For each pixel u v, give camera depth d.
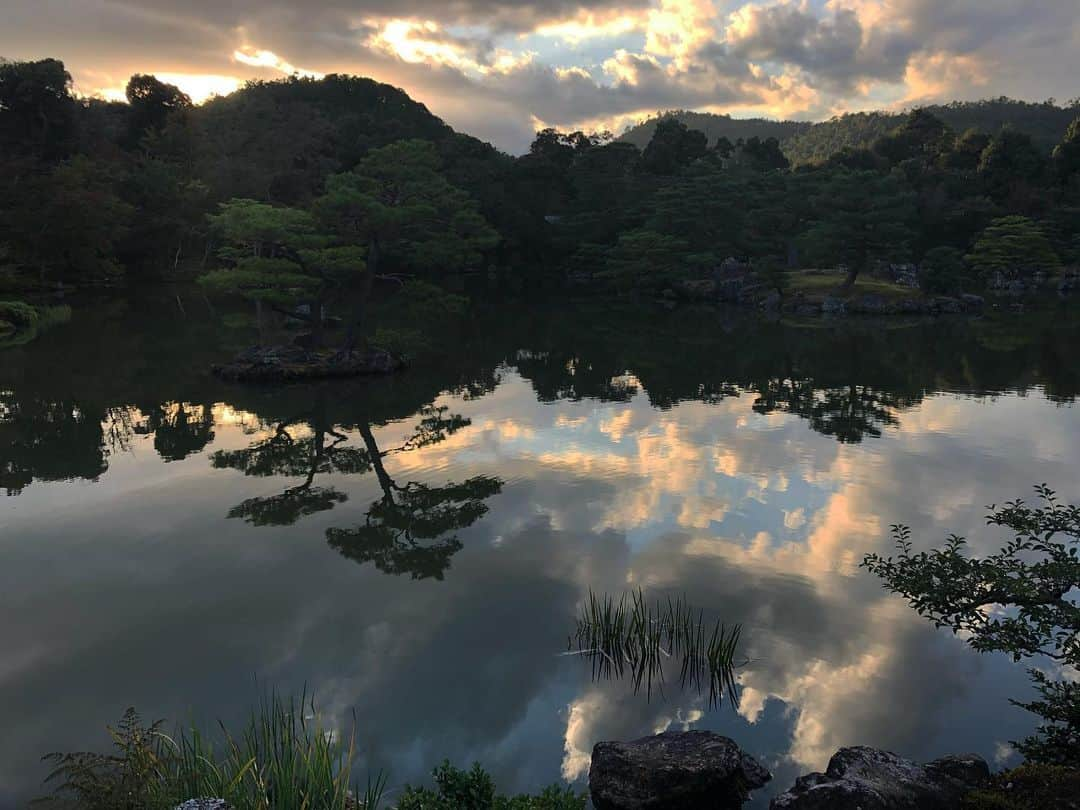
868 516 19.16
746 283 86.06
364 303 40.91
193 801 6.54
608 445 26.64
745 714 10.73
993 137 123.00
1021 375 40.78
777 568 15.93
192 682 11.63
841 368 43.41
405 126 147.62
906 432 28.39
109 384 37.16
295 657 12.37
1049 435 27.62
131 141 126.31
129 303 73.50
